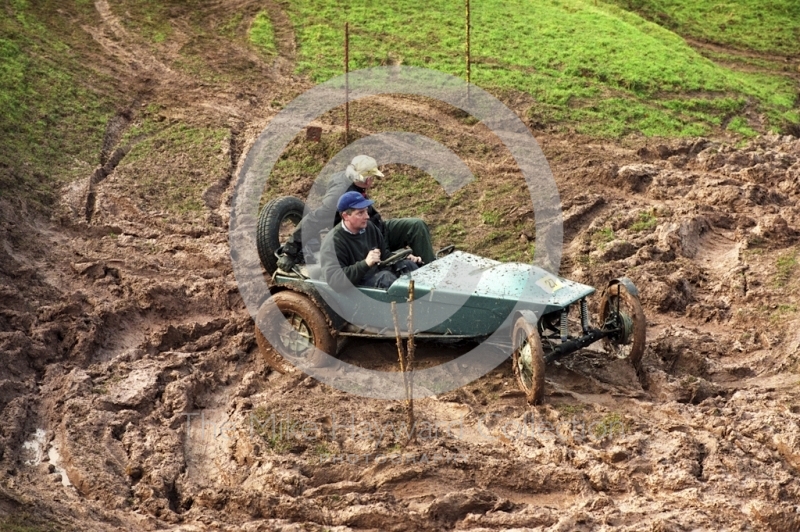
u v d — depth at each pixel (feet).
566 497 21.59
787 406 24.73
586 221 38.70
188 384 26.53
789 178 41.42
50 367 27.45
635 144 48.14
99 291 32.27
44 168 42.09
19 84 49.34
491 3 69.92
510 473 22.04
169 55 57.67
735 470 21.93
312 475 22.30
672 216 37.99
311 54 59.52
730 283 32.32
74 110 48.49
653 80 57.26
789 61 70.64
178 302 31.78
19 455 23.59
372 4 68.13
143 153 45.42
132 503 21.56
